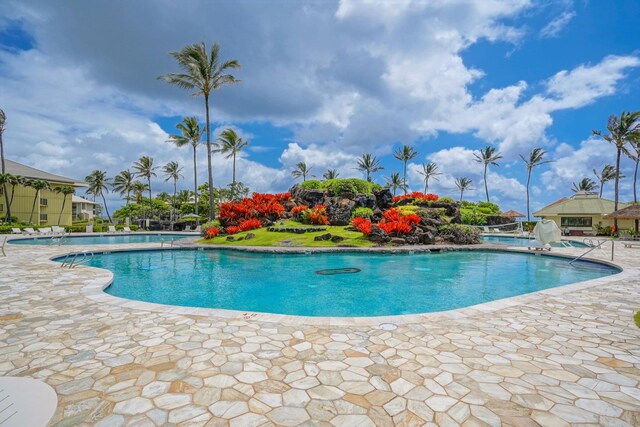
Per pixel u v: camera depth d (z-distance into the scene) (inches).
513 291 366.6
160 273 465.1
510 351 152.2
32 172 1685.5
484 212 1734.7
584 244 866.8
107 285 308.5
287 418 99.8
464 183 2822.3
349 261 562.6
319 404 107.7
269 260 573.0
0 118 1380.4
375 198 1037.8
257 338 168.1
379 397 112.2
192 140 1569.9
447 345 159.2
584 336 171.9
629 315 209.3
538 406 106.7
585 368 135.0
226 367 135.0
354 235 748.0
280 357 145.0
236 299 331.9
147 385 119.9
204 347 156.2
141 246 689.6
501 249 669.3
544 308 225.1
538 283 405.7
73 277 336.5
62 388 117.3
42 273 361.1
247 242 735.1
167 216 2549.2
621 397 112.6
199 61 1045.8
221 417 100.2
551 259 587.8
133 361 140.7
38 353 149.0
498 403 108.3
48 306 227.5
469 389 117.5
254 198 1015.6
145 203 2576.3
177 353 149.1
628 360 142.7
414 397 112.1
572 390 117.2
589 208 1454.2
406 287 384.8
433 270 490.3
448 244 748.6
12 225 1302.9
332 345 159.0
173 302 319.6
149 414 101.5
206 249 693.3
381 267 512.1
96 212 2888.8
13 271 373.4
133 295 346.3
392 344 160.4
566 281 417.4
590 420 99.2
